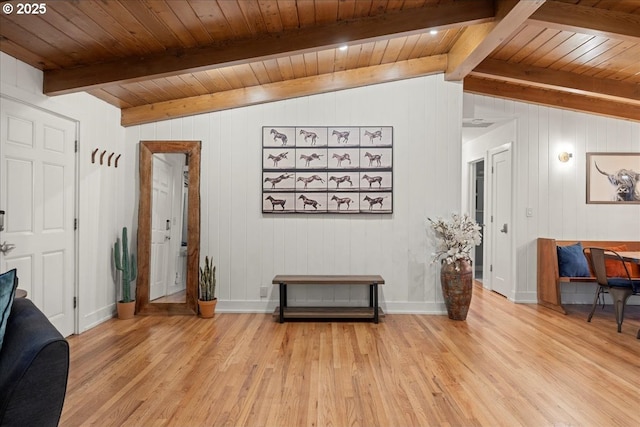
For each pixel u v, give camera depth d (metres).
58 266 3.31
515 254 4.96
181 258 4.27
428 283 4.32
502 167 5.38
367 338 3.42
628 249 4.82
